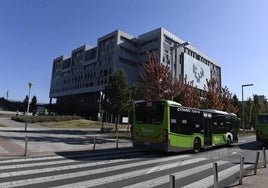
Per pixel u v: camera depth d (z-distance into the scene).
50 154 13.73
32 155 13.05
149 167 11.14
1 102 95.19
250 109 58.44
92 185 7.68
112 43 81.50
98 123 49.44
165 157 14.52
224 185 8.38
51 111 85.69
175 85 27.05
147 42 82.56
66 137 24.48
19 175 8.62
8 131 26.91
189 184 8.45
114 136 28.36
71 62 102.94
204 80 95.62
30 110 98.56
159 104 15.30
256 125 24.83
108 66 81.25
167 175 9.58
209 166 11.99
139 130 15.80
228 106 43.00
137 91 32.09
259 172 10.63
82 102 93.94
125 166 11.12
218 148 21.39
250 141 31.14
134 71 83.38
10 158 11.91
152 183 8.23
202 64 95.25
